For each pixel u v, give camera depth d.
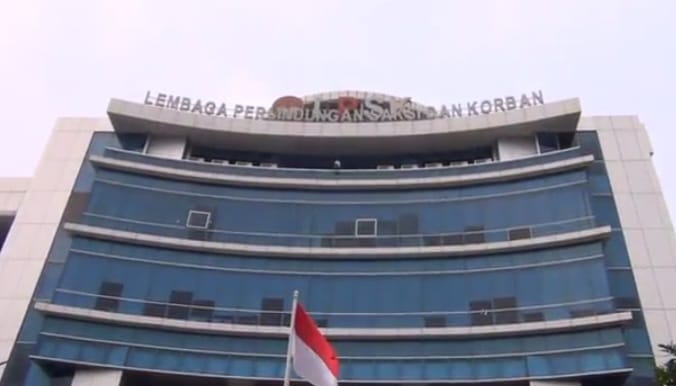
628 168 37.62
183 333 32.69
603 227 33.03
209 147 41.91
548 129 39.78
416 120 41.72
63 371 31.28
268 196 37.97
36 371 31.03
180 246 35.12
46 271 34.50
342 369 31.52
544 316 31.86
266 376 31.39
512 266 33.84
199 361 31.86
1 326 32.31
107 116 41.66
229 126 41.03
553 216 35.06
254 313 33.34
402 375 31.20
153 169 37.72
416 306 33.34
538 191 36.16
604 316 30.56
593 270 32.38
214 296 33.81
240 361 31.92
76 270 33.53
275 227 36.84
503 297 32.97
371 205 37.66
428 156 41.66
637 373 29.83
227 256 35.31
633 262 33.56
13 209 39.06
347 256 35.22
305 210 37.50
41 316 32.84
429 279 34.19
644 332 31.06
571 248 33.53
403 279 34.31
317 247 35.84
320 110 42.78
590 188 36.81
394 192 38.09
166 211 36.81
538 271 33.34
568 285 32.41
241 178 38.16
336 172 38.97
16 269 34.47
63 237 35.94
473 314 32.75
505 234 35.28
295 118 42.47
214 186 38.16
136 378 31.78
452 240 35.72
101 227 35.50
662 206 35.69
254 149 41.84
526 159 37.38
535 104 41.38
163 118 40.72
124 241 34.88
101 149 40.38
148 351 31.94
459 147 41.19
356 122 41.94
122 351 31.73
